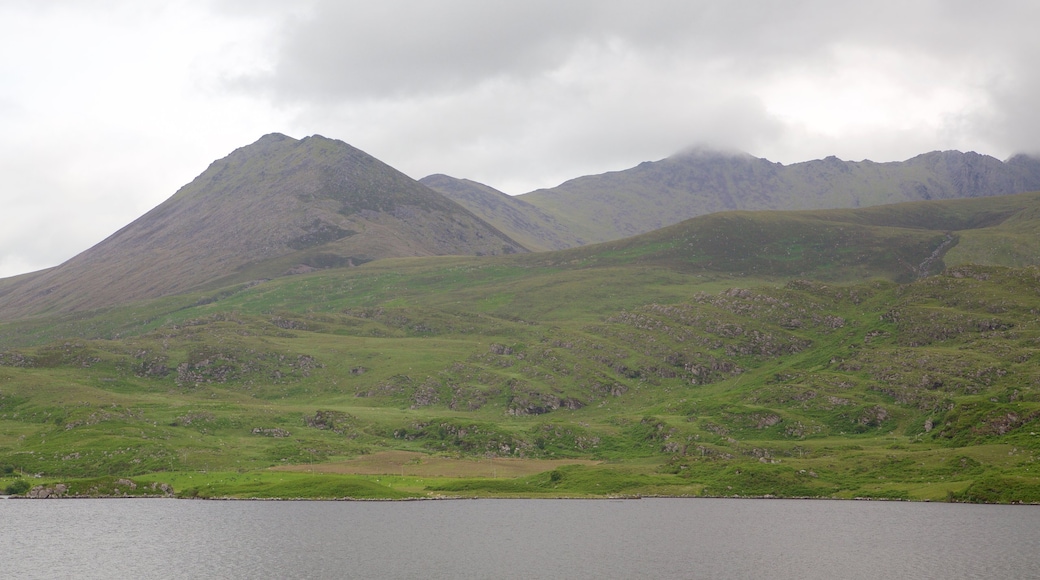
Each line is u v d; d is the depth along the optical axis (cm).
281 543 17075
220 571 14550
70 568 14662
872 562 15388
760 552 16388
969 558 15512
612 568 15075
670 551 16575
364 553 16200
